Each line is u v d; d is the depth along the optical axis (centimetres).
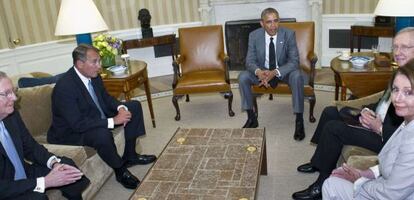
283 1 514
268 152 307
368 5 489
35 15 468
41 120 276
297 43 375
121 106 283
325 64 541
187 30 415
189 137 251
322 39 532
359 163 194
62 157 217
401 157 134
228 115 393
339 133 220
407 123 143
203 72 405
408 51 227
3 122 199
